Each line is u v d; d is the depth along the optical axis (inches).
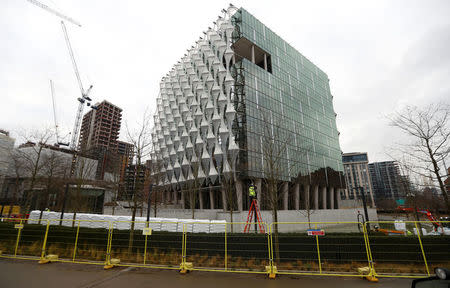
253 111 1835.6
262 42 2235.5
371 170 4618.6
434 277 141.9
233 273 390.0
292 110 2310.5
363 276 360.2
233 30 2011.6
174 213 1537.9
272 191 597.6
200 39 2278.5
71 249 510.3
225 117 1835.6
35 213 986.7
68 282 340.8
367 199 4136.3
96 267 420.2
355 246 458.9
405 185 953.5
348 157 5915.4
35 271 392.2
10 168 1834.4
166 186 2342.5
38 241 545.0
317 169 2385.6
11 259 470.0
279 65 2348.7
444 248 435.8
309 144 2395.4
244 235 505.0
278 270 400.5
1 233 593.3
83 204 1465.3
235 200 1630.2
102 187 1815.9
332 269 412.8
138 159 626.5
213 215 1336.1
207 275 377.4
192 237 508.4
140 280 350.6
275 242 470.0
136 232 545.6
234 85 1850.4
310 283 338.0
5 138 1900.8
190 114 2193.7
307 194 1721.2
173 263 444.1
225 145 1761.8
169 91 2603.3
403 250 443.5
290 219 1428.4
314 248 469.1
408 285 327.3
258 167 1678.2
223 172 1686.8
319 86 2947.8
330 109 3026.6
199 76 2160.4
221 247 486.0
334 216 1784.0
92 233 551.5
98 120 5649.6
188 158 2094.0
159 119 2669.8
